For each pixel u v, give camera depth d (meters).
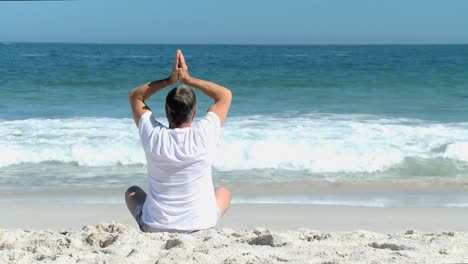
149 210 4.21
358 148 10.83
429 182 9.35
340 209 7.67
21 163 10.44
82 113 15.95
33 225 6.80
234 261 3.72
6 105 17.67
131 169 10.17
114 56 62.38
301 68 36.62
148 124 4.07
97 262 3.74
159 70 34.03
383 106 17.70
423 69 34.84
